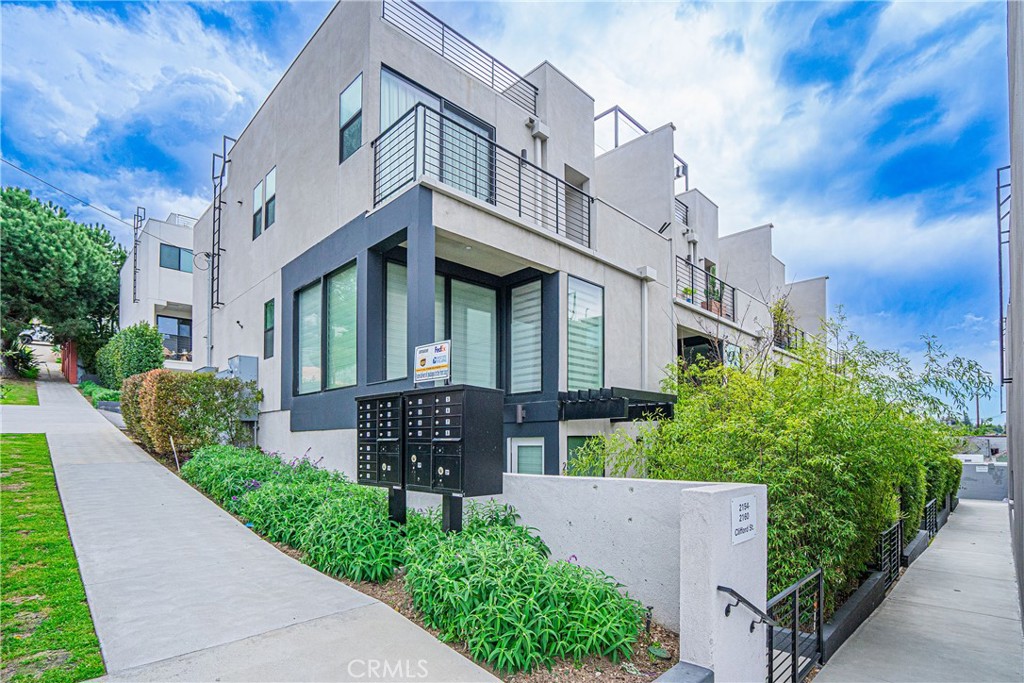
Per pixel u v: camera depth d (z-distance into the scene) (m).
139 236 25.30
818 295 21.94
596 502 4.38
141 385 11.14
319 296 9.44
